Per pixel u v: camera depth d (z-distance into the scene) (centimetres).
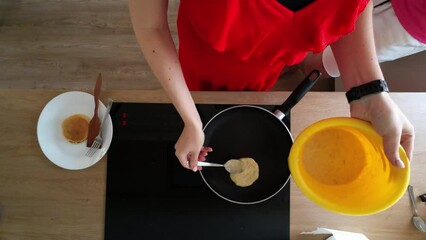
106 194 81
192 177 81
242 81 88
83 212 80
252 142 80
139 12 58
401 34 93
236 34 62
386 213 77
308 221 78
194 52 80
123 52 149
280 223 78
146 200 80
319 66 124
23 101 84
